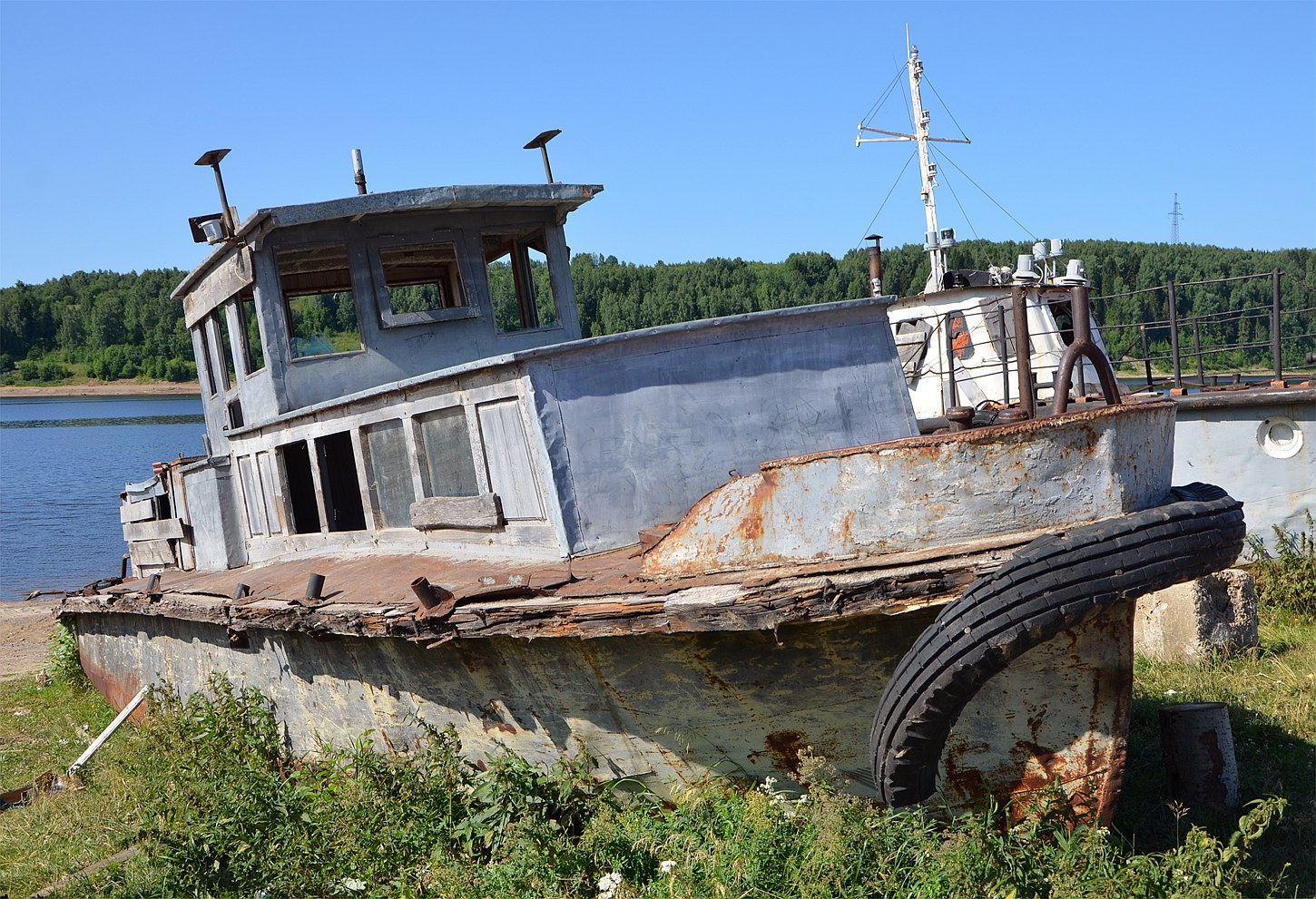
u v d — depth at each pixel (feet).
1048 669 17.69
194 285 35.76
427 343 30.66
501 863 19.43
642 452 21.43
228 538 34.09
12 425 277.23
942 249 47.01
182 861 21.27
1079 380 38.58
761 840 17.33
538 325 32.71
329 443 33.42
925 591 16.65
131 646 40.24
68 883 23.57
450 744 22.88
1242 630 31.45
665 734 19.77
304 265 31.30
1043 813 17.93
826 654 18.04
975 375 42.04
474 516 22.89
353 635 21.97
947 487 17.44
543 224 31.96
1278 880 17.84
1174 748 21.48
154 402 367.04
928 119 47.62
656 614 17.53
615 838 18.83
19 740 39.78
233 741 28.71
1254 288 160.97
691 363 22.03
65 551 110.01
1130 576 16.10
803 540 18.10
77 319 429.38
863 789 19.47
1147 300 167.63
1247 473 41.19
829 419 23.18
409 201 29.45
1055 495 17.51
